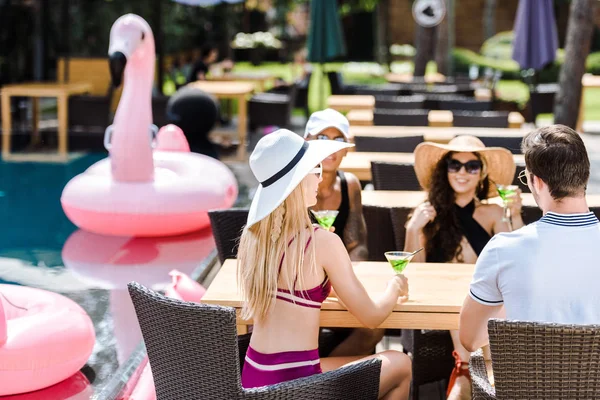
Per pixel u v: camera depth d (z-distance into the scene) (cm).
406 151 757
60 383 427
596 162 1125
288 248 308
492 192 449
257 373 312
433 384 466
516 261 282
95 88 1499
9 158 1152
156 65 1552
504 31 3306
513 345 255
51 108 1745
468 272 391
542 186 284
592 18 1046
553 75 2384
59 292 584
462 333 307
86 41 2014
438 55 1933
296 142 313
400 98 1256
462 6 3344
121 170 720
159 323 295
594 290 277
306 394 289
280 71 2780
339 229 453
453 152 429
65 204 734
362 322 329
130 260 670
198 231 774
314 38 1515
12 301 435
